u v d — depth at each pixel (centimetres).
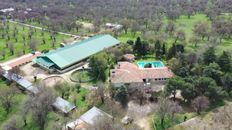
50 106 10625
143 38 18388
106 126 8975
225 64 12481
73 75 13850
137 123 9881
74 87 12362
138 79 12300
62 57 14800
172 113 9844
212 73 11638
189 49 15888
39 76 13762
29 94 11531
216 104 10881
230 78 11400
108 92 11644
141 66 14275
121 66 13700
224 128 9331
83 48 15950
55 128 9594
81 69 14400
